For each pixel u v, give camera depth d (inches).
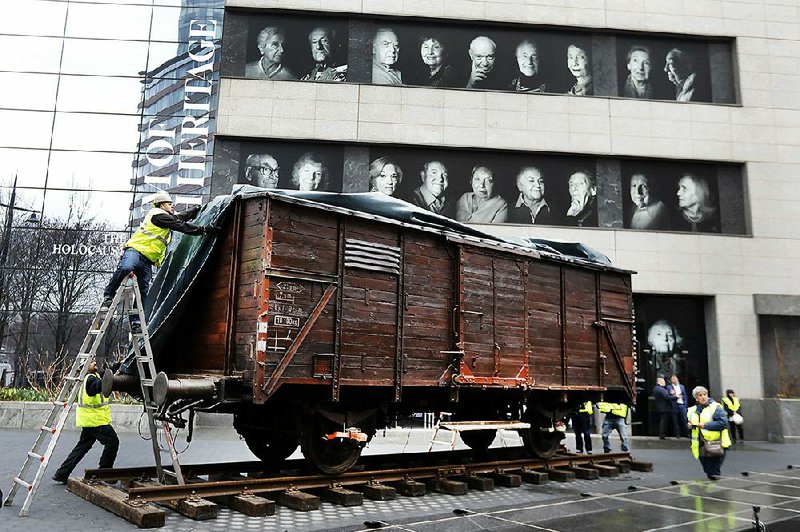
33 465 389.7
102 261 853.2
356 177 824.3
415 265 335.9
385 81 847.7
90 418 324.5
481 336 360.5
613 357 462.6
